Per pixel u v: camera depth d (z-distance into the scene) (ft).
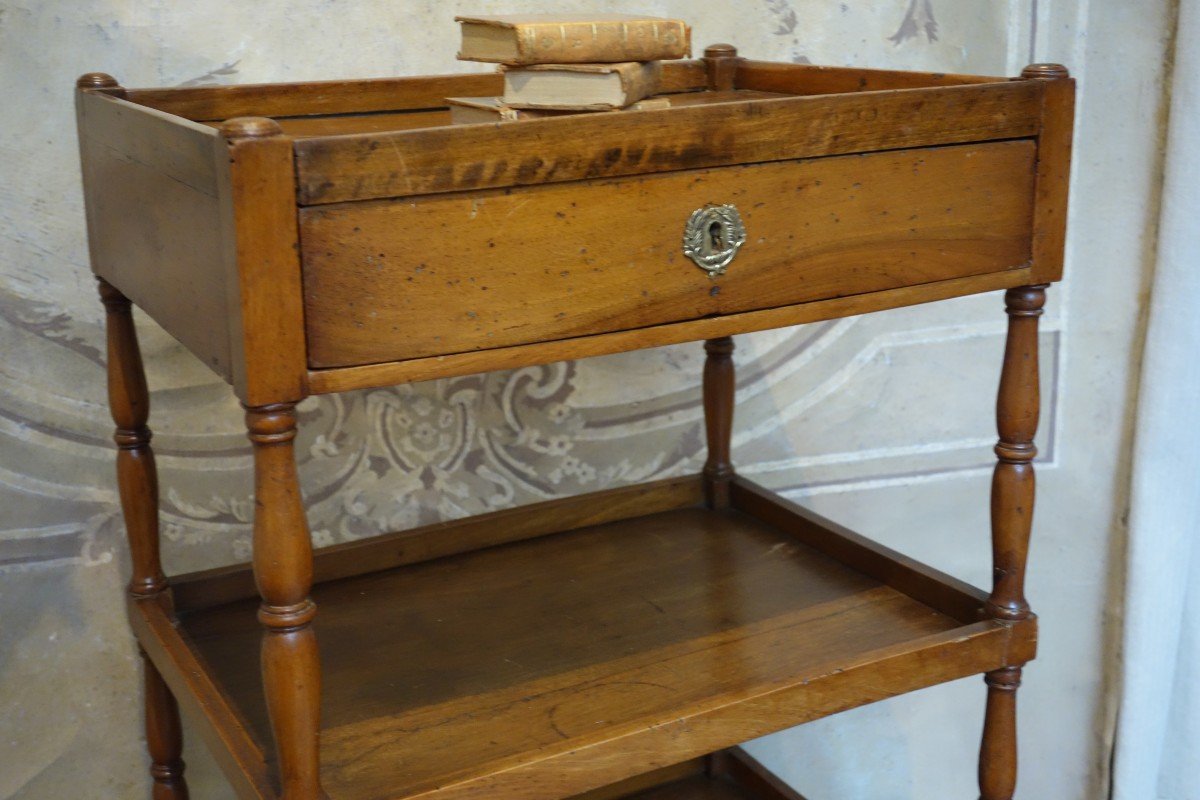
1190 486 5.48
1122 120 5.34
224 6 4.10
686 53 3.44
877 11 5.01
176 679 3.55
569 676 3.61
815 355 5.22
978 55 5.20
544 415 4.80
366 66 4.34
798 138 3.09
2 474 4.08
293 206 2.54
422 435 4.62
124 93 3.60
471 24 3.42
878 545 4.28
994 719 3.90
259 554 2.76
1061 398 5.60
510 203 2.78
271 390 2.61
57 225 4.02
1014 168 3.44
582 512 4.75
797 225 3.16
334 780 3.11
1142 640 5.61
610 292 2.96
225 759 3.21
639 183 2.93
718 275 3.09
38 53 3.90
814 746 5.59
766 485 5.29
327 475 4.50
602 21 3.31
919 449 5.51
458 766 3.15
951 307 5.39
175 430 4.26
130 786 4.47
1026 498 3.70
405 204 2.67
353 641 3.87
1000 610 3.76
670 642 3.80
